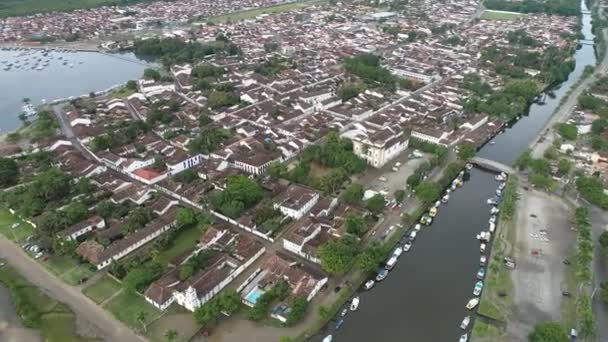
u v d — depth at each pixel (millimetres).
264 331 165875
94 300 180750
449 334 167625
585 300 170250
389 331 169125
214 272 186125
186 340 161625
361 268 189250
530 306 176000
